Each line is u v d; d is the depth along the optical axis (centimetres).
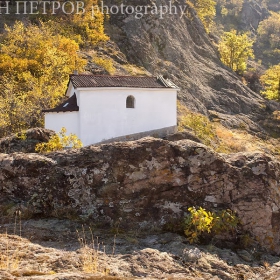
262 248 680
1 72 2606
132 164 703
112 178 698
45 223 665
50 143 1075
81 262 528
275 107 4675
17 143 1177
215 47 5688
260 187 713
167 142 725
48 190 705
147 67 3906
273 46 10319
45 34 3178
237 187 710
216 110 4103
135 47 3981
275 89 4581
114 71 3319
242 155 763
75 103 2050
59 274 456
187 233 652
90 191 699
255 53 9994
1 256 520
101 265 527
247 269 591
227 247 661
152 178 701
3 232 624
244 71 5766
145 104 2197
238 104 4397
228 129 3725
